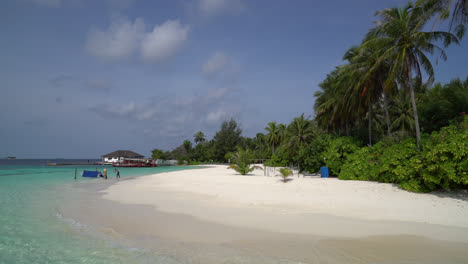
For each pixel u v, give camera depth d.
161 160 74.50
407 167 12.40
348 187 14.04
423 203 9.98
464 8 13.38
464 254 5.36
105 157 81.62
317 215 8.62
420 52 18.33
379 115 33.44
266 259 5.23
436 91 22.95
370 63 20.72
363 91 21.28
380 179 15.29
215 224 7.77
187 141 88.94
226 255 5.45
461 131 11.58
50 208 10.34
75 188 17.30
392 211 8.93
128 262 5.13
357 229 7.10
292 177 21.59
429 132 20.62
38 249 5.91
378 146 16.64
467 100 18.81
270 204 10.45
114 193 14.53
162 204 10.93
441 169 11.01
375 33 19.98
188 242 6.27
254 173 30.80
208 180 20.72
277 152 47.25
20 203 11.46
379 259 5.18
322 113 31.53
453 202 9.98
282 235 6.70
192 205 10.61
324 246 5.90
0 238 6.66
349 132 29.92
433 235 6.54
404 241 6.15
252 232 6.97
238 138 85.06
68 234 6.97
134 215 9.00
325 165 22.19
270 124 62.44
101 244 6.20
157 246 6.03
